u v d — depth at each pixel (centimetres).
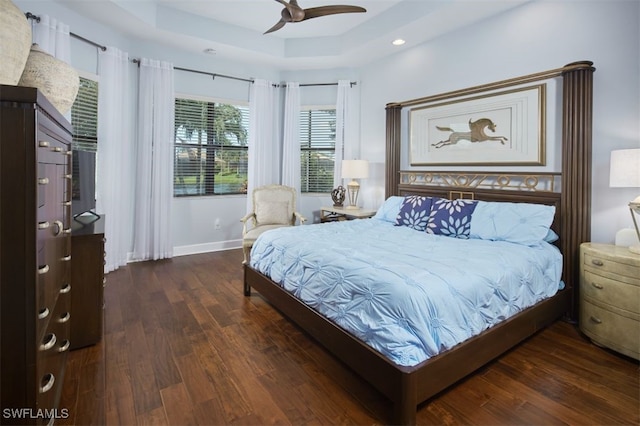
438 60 383
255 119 502
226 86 487
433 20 342
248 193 508
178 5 381
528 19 304
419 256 221
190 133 472
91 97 369
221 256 467
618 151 223
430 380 157
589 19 266
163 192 439
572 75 267
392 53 438
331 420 160
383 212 388
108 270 386
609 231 259
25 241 103
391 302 166
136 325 256
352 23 413
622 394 179
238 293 328
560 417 161
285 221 455
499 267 209
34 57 160
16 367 104
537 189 302
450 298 173
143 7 361
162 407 166
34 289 105
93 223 254
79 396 172
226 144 502
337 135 507
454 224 305
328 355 217
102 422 155
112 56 377
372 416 163
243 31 437
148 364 203
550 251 257
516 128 314
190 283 354
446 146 375
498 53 326
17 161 101
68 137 175
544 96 295
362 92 493
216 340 235
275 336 242
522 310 218
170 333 244
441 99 378
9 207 101
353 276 192
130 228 427
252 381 189
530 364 207
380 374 161
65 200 167
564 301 260
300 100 527
